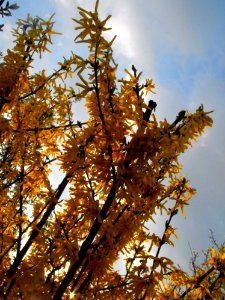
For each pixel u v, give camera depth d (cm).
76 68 196
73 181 219
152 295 242
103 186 217
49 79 357
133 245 304
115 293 247
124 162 204
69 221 274
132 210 243
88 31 192
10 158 375
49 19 347
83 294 226
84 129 225
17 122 366
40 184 375
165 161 236
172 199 283
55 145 369
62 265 223
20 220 349
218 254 283
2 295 249
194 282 277
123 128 209
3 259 335
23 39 337
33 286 227
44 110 371
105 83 212
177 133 208
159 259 248
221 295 271
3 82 315
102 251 221
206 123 217
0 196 362
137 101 215
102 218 206
